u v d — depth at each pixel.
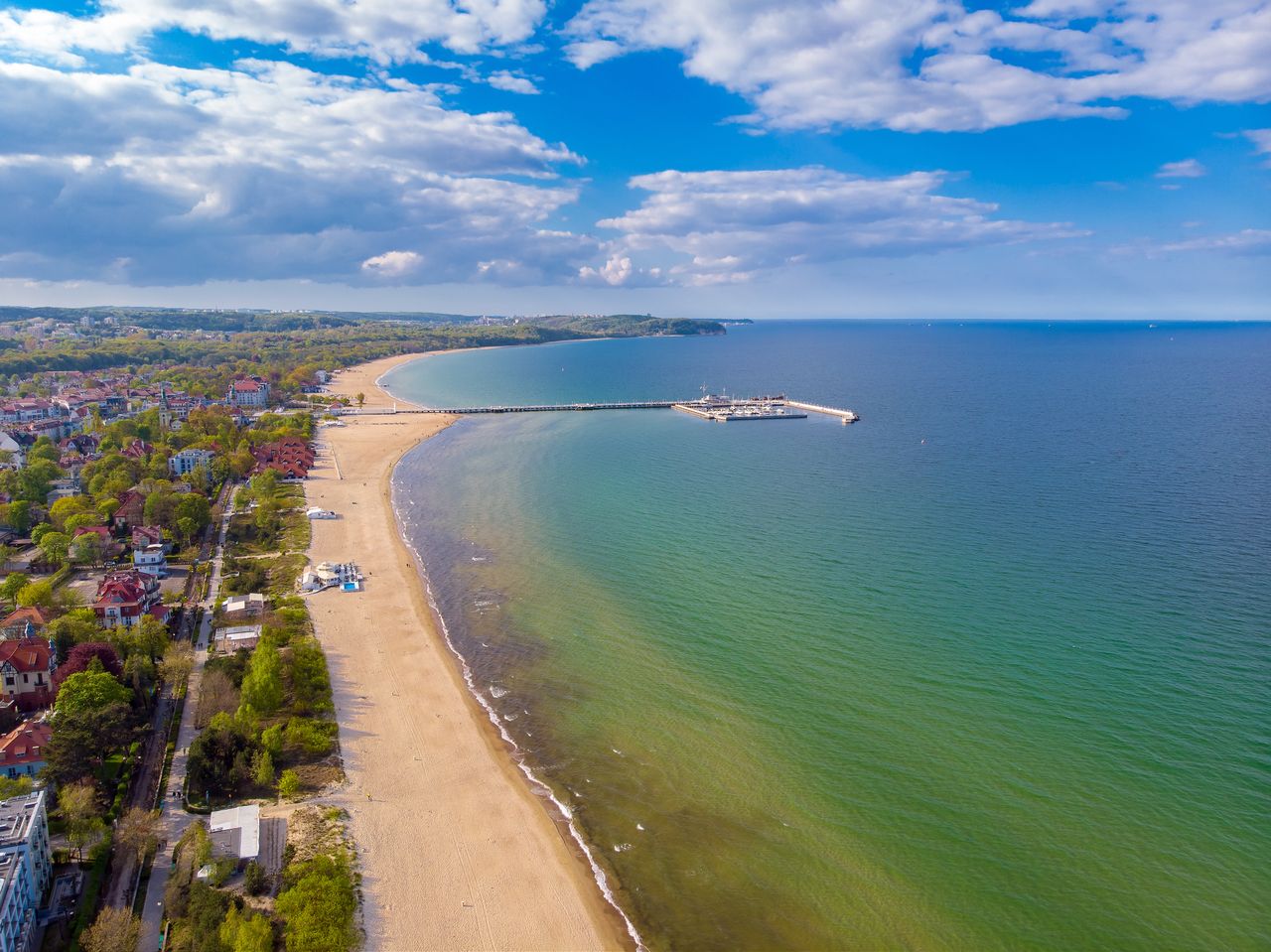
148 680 136.75
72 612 153.12
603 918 90.75
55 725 114.75
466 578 187.38
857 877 94.88
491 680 141.12
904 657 140.12
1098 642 142.00
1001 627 149.00
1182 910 88.12
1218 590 162.25
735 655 144.25
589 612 165.12
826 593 168.25
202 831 98.50
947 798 106.06
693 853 99.88
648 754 118.62
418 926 89.44
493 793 111.75
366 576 190.38
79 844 96.12
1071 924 87.00
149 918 88.44
